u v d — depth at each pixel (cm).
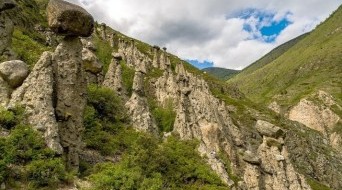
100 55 7594
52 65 2981
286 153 4616
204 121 6141
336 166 12562
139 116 4738
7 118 2658
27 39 5294
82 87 3077
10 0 3553
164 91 7244
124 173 2948
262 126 4722
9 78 2894
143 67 9938
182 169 3869
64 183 2594
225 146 5812
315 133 13888
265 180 4356
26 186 2402
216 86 15738
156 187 2991
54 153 2641
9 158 2397
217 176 4050
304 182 4634
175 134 5128
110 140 3825
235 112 11944
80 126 3003
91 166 3117
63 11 2881
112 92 4678
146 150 3575
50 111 2775
